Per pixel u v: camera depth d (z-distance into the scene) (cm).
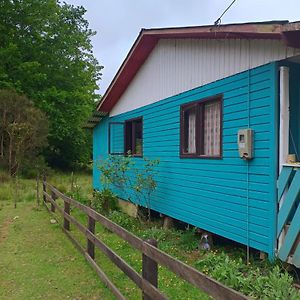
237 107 547
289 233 439
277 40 463
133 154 991
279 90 470
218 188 597
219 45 595
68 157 2961
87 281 472
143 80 926
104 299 414
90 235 532
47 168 2314
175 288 445
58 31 2777
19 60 2473
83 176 2569
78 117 2722
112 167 997
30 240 696
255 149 506
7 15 2522
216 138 617
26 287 456
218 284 200
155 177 847
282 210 454
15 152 2044
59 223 822
